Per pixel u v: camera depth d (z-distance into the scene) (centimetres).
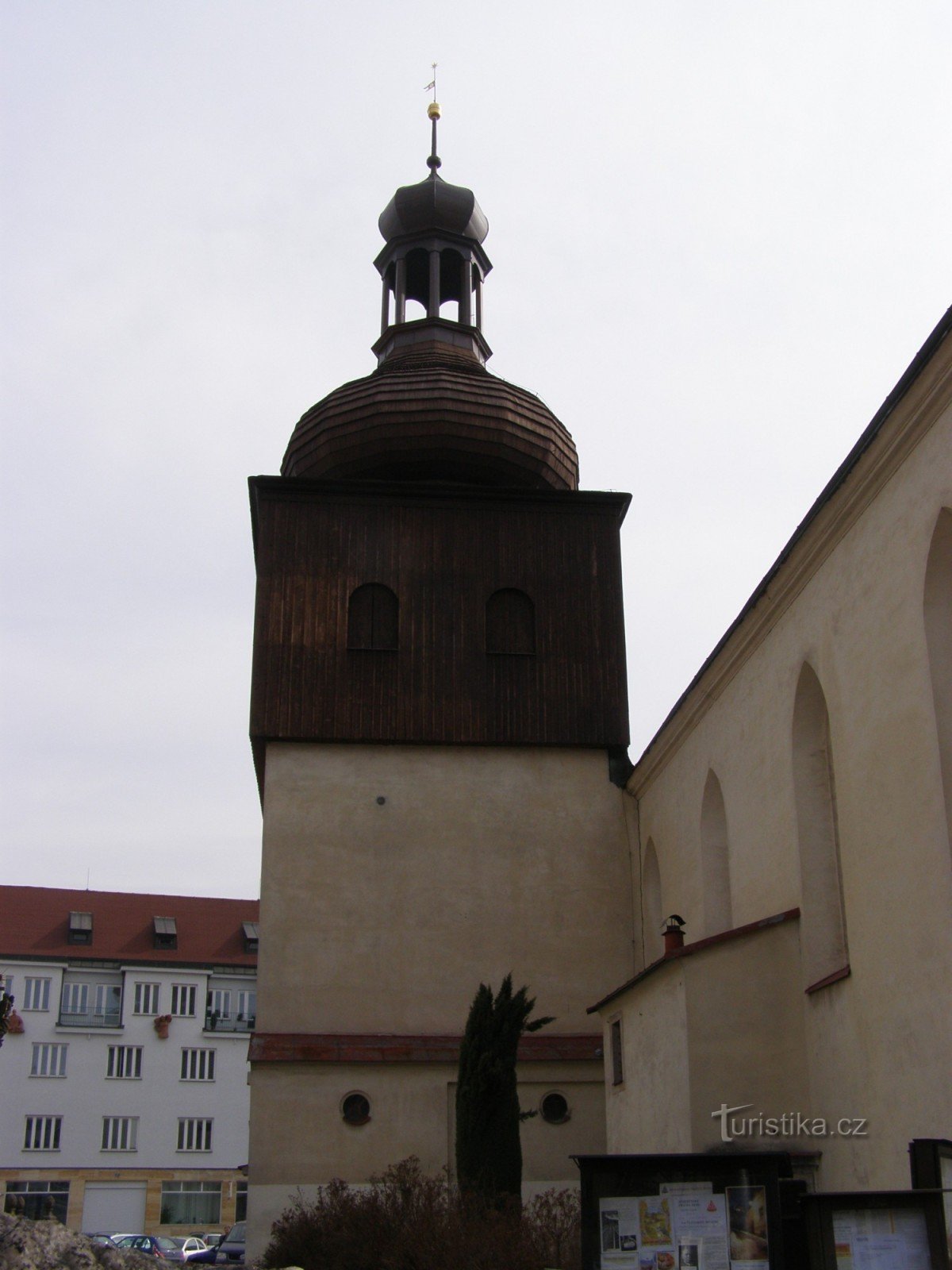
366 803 3259
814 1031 2100
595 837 3303
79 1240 1293
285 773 3262
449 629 3428
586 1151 2969
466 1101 2358
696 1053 2111
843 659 2073
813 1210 1116
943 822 1727
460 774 3312
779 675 2370
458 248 4206
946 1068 1691
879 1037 1872
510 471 3834
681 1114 2127
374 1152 2916
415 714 3334
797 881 2238
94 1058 7931
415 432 3766
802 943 2178
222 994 8306
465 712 3353
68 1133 7762
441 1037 3058
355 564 3462
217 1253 5428
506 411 3806
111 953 8212
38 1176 7631
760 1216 1155
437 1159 2922
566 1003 3144
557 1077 3019
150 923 8488
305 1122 2930
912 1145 1165
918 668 1812
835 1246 1104
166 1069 8019
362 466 3816
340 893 3173
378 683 3356
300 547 3462
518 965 3162
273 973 3091
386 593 3456
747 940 2173
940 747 1752
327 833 3222
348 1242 2192
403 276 4181
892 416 1838
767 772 2416
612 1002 2600
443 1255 1864
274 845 3198
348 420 3797
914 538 1833
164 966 8181
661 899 3159
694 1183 1175
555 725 3369
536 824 3291
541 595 3494
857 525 2027
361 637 3400
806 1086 2112
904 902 1822
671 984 2206
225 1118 8038
